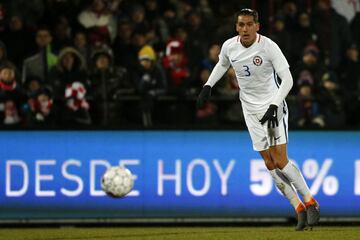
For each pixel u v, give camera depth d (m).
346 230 30.47
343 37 45.97
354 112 42.03
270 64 28.05
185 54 43.00
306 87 41.34
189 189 37.28
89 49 42.31
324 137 37.53
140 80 40.91
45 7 44.16
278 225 38.09
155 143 37.22
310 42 44.81
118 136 37.16
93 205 37.09
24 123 39.19
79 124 37.53
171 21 45.56
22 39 42.50
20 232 33.09
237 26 27.67
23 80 41.00
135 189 37.16
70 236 29.95
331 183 37.53
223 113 41.56
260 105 28.58
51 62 41.75
